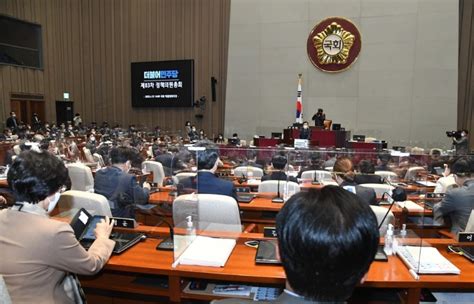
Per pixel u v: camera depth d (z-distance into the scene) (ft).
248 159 13.71
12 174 4.13
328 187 2.45
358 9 34.55
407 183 10.43
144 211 7.91
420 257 5.08
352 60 34.91
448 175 11.49
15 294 3.88
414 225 6.24
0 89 38.65
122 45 43.86
